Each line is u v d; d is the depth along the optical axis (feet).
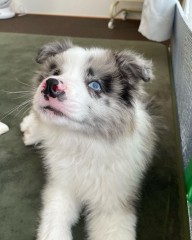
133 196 0.83
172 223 0.84
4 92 1.38
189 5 1.89
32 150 1.07
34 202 0.88
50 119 0.69
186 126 1.03
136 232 0.80
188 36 1.15
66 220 0.78
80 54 0.76
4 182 0.94
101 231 0.75
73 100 0.66
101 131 0.74
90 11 3.04
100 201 0.80
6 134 1.14
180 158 1.03
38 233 0.77
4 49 1.83
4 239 0.78
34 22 2.83
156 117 1.10
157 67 1.72
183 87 1.18
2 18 2.86
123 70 0.77
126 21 2.93
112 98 0.74
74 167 0.81
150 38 2.02
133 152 0.83
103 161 0.79
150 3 1.90
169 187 0.95
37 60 0.89
